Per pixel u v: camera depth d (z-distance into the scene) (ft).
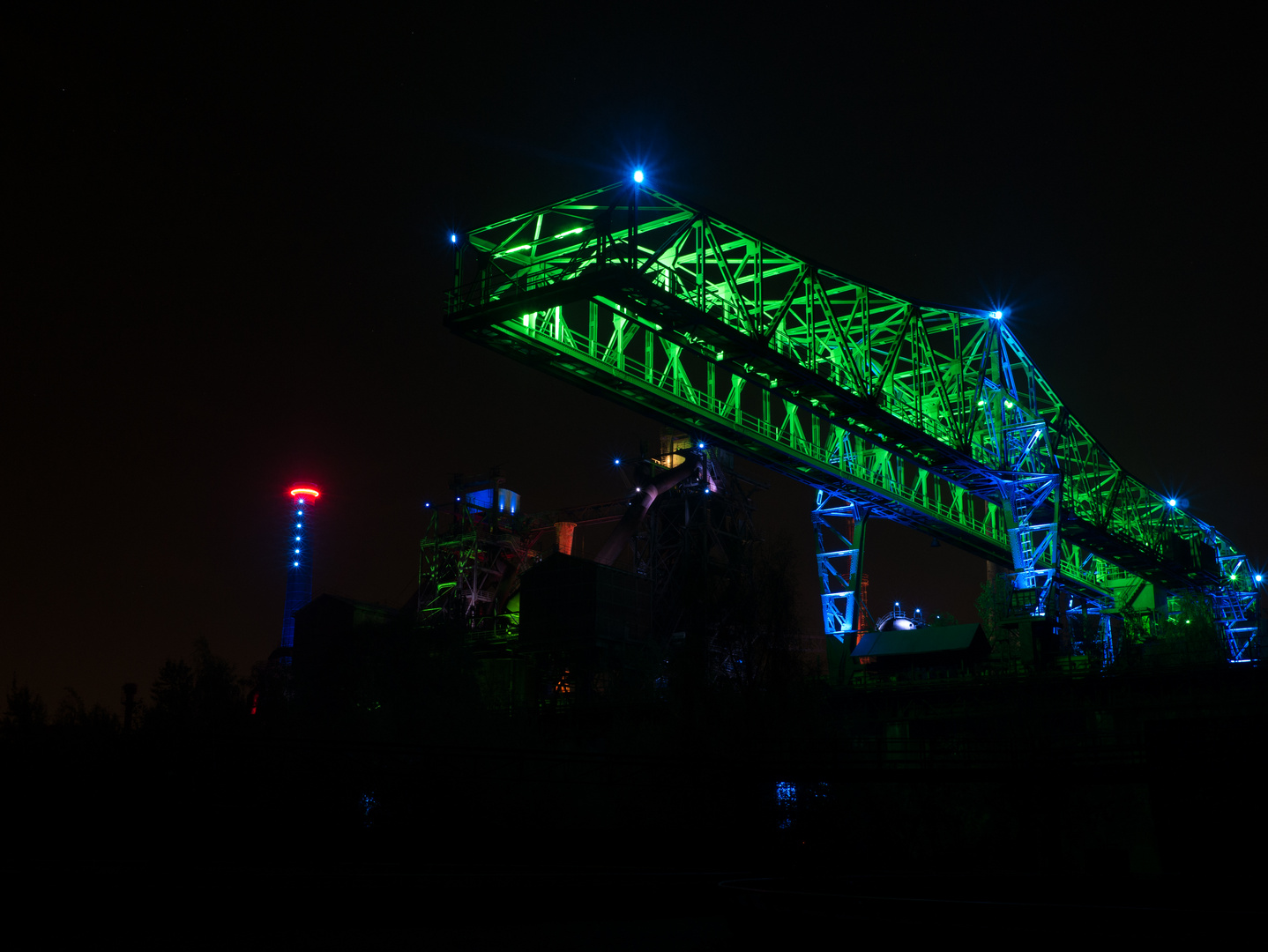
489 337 152.15
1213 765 123.44
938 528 241.96
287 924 83.35
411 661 204.44
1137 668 195.42
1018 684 202.69
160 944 72.08
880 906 59.47
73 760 120.57
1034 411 228.84
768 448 193.16
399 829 124.57
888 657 235.81
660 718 188.65
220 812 115.65
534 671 253.03
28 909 77.61
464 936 80.59
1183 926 52.29
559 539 348.38
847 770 147.84
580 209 149.69
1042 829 158.40
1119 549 286.87
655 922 93.56
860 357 183.52
